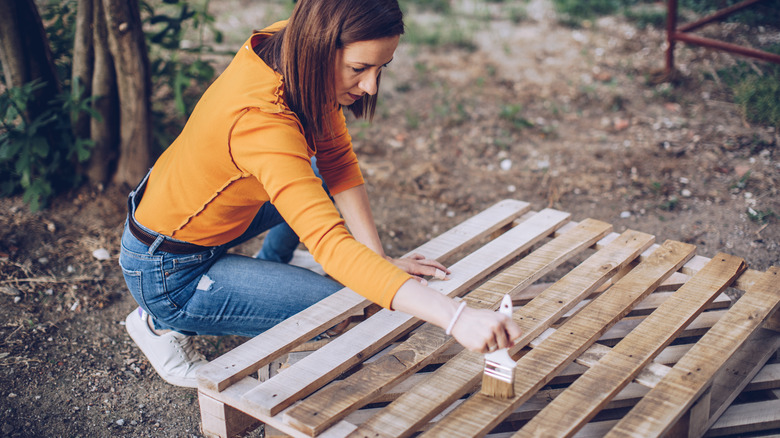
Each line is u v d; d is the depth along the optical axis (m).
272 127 1.45
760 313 1.90
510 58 5.21
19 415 2.04
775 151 3.73
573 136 4.05
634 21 5.96
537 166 3.73
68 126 3.06
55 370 2.24
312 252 1.42
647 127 4.10
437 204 3.40
